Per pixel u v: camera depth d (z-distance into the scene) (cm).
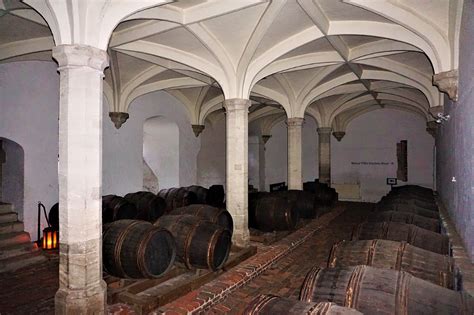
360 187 1788
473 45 382
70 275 416
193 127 1473
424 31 572
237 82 804
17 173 861
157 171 1455
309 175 1920
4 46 728
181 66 922
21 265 696
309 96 1170
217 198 1348
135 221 573
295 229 1032
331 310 244
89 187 429
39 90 884
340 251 427
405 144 1692
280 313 252
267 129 1995
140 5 471
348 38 771
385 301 281
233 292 583
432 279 361
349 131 1816
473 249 383
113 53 877
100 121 446
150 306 481
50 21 438
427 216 734
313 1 582
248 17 641
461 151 502
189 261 593
